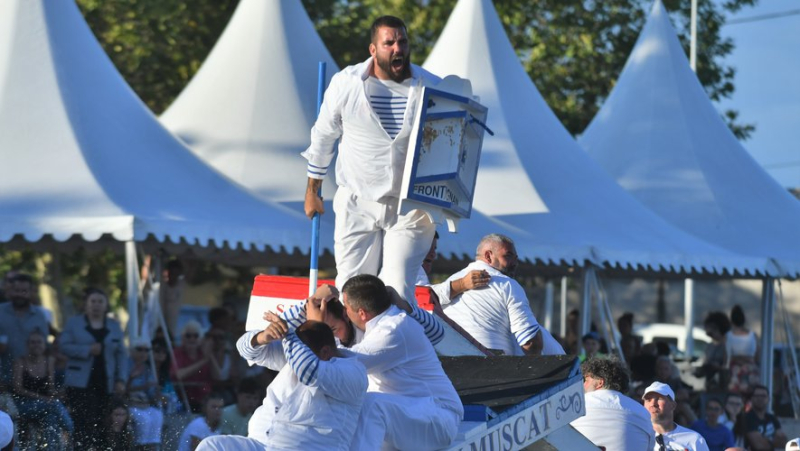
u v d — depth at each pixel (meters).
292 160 30.47
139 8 48.88
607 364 17.09
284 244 26.70
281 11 33.22
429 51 58.19
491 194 31.00
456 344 16.06
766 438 29.39
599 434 16.45
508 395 13.70
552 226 30.33
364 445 11.66
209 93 32.28
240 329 29.31
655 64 41.94
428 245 13.73
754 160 40.25
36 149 26.08
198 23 51.91
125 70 50.50
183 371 26.48
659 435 17.92
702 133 40.16
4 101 26.89
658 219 33.94
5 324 22.81
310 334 11.68
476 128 14.02
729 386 34.88
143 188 25.89
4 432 14.96
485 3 34.72
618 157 39.81
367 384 11.69
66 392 21.70
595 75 61.81
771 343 36.16
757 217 37.56
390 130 13.14
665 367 28.38
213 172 28.39
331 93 13.37
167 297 30.59
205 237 25.16
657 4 43.12
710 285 72.12
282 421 11.52
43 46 27.84
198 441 20.44
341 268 13.85
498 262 17.52
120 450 19.98
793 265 35.81
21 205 24.66
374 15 57.53
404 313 12.66
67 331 23.14
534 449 14.63
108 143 26.75
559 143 33.44
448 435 12.33
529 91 34.28
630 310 73.88
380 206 13.43
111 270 54.38
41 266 54.28
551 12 60.84
